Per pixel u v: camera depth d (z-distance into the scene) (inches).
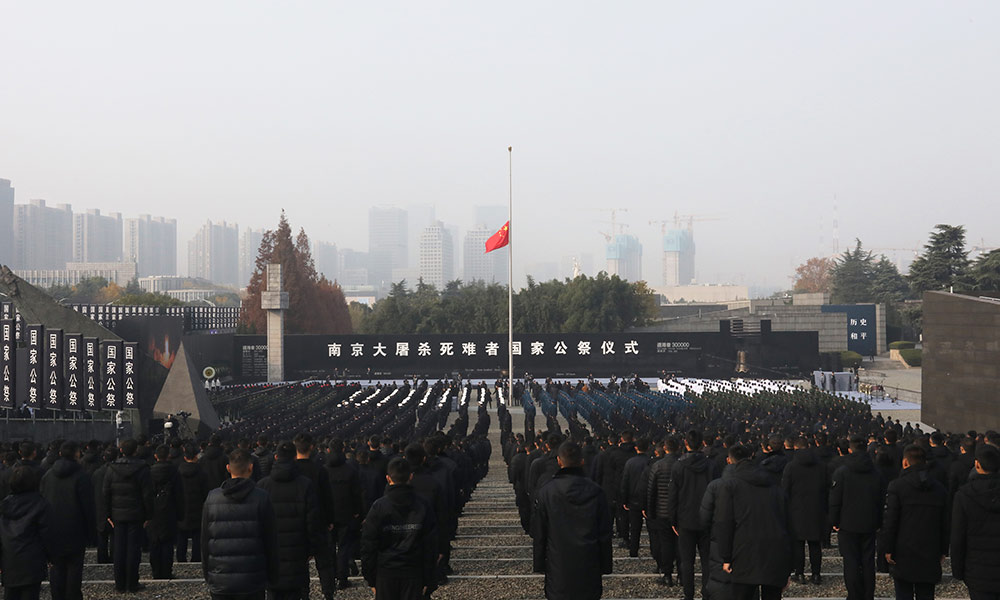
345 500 425.4
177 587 435.2
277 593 338.0
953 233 3666.3
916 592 336.2
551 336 2920.8
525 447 596.1
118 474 422.9
